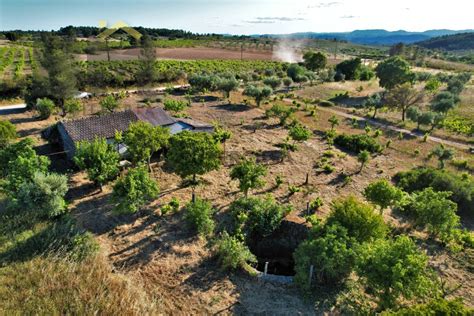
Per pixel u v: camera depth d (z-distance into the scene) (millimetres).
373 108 63625
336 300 19328
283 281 20562
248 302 18875
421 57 147625
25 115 50156
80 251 21250
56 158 35281
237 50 169375
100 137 33844
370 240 20719
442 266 22328
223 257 21422
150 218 25688
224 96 65625
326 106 64938
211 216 26297
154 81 77188
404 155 41875
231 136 43406
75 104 48844
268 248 25531
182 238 23672
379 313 17375
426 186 32219
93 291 18453
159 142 31109
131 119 37219
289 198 29984
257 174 26516
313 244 19609
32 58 96500
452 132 51406
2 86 60562
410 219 27656
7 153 28969
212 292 19375
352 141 43344
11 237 22219
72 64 58156
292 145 40750
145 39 73250
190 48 165375
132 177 24250
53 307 17344
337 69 102250
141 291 18797
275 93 74312
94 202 27312
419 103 64125
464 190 29703
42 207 22797
